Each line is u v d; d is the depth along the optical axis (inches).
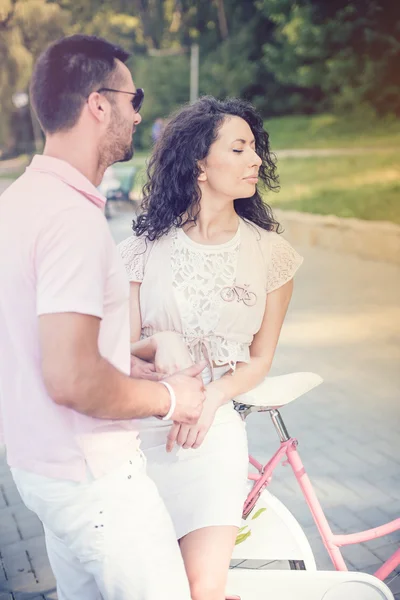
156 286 79.2
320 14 872.3
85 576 67.3
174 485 72.6
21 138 1638.8
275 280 80.8
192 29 1546.5
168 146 79.0
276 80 1213.1
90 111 58.1
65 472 58.1
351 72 882.8
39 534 125.6
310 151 810.2
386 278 313.1
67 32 1370.6
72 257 53.3
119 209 574.2
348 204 479.5
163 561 60.4
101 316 54.5
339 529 121.9
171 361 72.4
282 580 72.3
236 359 77.5
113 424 59.6
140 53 1595.7
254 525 80.3
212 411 72.6
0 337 58.1
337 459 147.3
